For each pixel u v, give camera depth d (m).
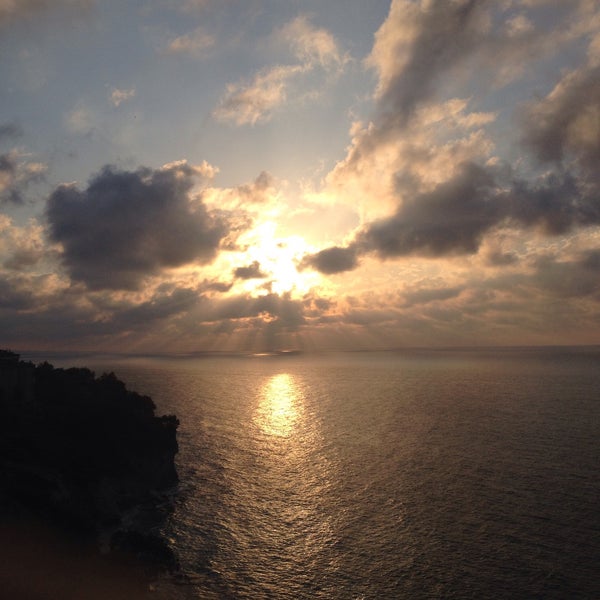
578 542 72.50
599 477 103.06
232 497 98.50
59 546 73.56
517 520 81.12
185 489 104.25
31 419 105.94
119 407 121.94
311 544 76.25
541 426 159.38
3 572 65.38
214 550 75.75
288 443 143.62
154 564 70.44
